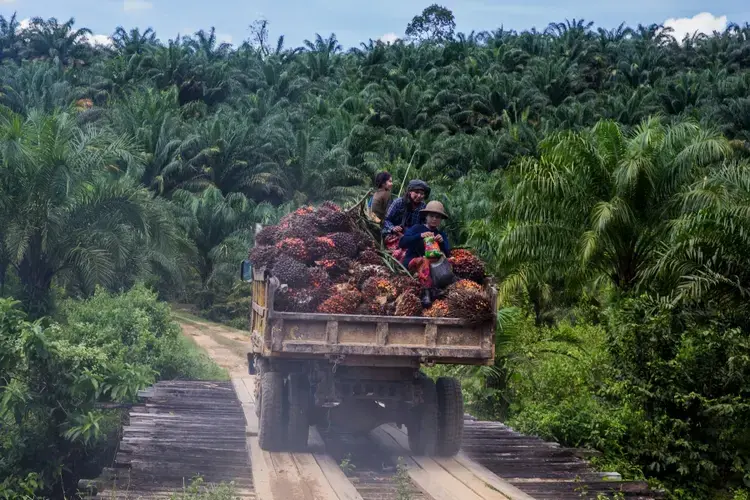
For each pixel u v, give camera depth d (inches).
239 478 305.7
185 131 1839.3
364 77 3353.8
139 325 641.0
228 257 1450.5
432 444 350.9
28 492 374.6
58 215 792.3
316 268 333.1
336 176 1879.9
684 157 716.7
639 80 3425.2
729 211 561.6
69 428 401.7
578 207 748.0
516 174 788.0
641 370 470.3
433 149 2284.7
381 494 293.3
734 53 3690.9
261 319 358.0
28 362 400.5
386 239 374.0
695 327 484.1
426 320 325.4
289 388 350.6
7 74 2271.2
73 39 3213.6
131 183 836.0
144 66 2605.8
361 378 337.4
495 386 629.6
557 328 803.4
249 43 3631.9
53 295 830.5
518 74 3427.7
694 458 443.8
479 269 356.8
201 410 444.1
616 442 445.4
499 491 293.9
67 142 798.5
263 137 1884.8
